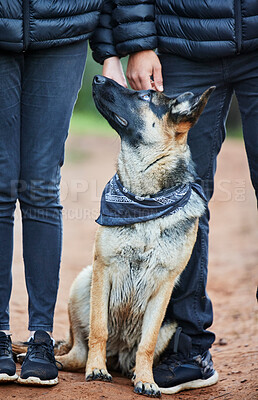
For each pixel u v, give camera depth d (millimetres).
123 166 4055
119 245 3838
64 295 6293
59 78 3697
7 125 3580
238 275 7531
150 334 3873
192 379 3975
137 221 3789
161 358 4172
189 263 4086
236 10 3666
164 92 4070
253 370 4250
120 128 4109
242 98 3934
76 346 4145
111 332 4156
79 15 3666
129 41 3990
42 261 3760
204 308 4137
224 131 4172
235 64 3857
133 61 4078
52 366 3629
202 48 3791
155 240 3826
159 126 3982
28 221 3754
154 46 3984
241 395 3742
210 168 4164
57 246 3812
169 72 4043
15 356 4176
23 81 3697
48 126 3693
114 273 3941
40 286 3775
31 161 3691
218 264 8117
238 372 4270
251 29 3686
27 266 3789
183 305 4082
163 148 3967
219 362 4582
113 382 3896
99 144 21203
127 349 4188
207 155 4121
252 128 3898
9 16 3400
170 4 3861
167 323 4152
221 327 5656
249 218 11594
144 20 3957
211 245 9344
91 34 3846
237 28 3686
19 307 5566
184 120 3895
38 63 3652
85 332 4160
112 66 4238
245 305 6320
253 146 3910
